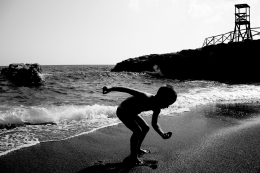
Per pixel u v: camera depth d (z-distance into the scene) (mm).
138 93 2410
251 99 8531
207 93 10336
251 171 2279
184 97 8758
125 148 3131
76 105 7082
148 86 16578
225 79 24359
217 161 2570
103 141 3439
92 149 3076
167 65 30875
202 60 27672
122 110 2512
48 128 4168
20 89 12336
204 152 2889
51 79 20609
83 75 27641
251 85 15773
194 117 5289
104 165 2523
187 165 2479
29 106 6648
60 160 2680
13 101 7957
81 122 4711
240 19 25703
